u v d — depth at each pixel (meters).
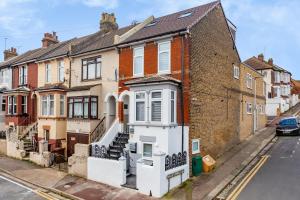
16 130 26.39
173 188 14.31
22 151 21.97
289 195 12.83
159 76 16.78
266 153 21.59
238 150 22.11
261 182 14.82
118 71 19.98
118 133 19.20
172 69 16.97
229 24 24.56
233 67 23.84
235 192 13.62
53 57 25.22
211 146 18.91
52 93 23.20
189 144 16.31
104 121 20.50
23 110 27.72
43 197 13.66
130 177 16.02
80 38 29.84
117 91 19.95
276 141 26.33
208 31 19.09
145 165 13.96
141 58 18.72
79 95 20.94
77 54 22.86
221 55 21.16
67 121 21.66
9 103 28.36
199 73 17.55
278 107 48.41
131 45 19.12
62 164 20.11
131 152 16.80
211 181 15.22
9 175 17.75
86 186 15.18
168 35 16.98
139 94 16.77
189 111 16.33
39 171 18.31
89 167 16.42
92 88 20.44
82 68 22.92
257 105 32.25
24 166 19.70
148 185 13.72
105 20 27.16
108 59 20.84
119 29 26.20
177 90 16.45
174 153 15.35
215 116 19.67
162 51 17.56
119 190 14.39
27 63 29.00
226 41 22.28
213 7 19.92
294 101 62.03
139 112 16.77
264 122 35.69
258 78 33.06
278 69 51.97
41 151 20.52
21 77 29.95
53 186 15.31
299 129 29.12
